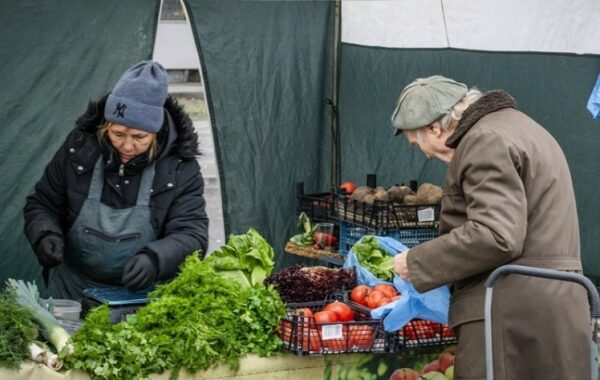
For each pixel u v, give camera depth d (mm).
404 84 5812
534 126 2996
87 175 3846
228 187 5617
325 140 5887
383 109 5922
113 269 3883
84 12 5055
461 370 2959
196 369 3045
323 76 5816
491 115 2980
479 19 5414
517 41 5277
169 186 3842
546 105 5203
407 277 2994
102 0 5086
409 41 5746
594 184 5082
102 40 5105
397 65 5832
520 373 2885
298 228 5781
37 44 4980
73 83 5066
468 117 2973
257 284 3297
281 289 3418
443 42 5598
